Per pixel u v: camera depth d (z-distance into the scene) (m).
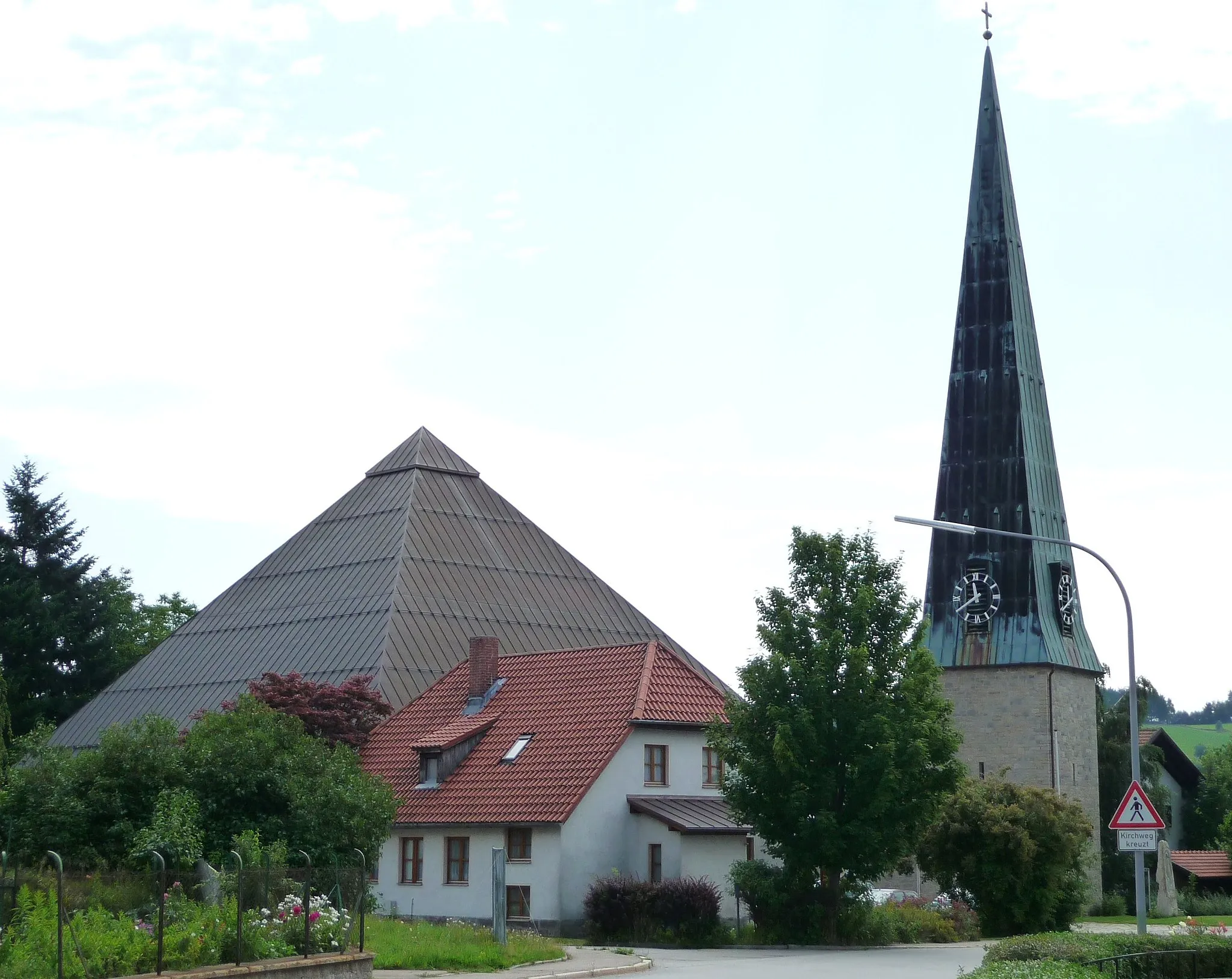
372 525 74.88
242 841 32.78
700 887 44.28
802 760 42.94
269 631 71.69
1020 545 80.69
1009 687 79.81
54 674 81.88
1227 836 89.19
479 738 52.34
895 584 45.38
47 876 25.16
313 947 26.36
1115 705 94.38
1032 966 24.06
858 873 43.31
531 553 76.06
